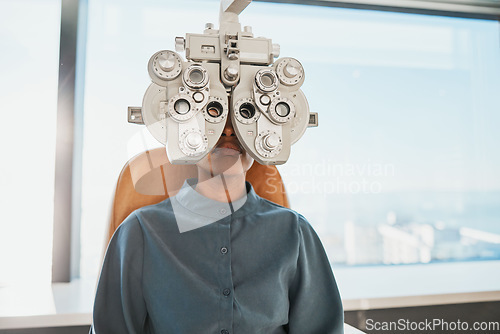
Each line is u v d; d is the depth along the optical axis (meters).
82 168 1.21
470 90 1.56
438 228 1.50
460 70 1.56
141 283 0.49
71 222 1.20
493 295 1.17
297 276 0.56
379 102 1.47
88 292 1.12
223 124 0.42
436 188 1.50
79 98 1.20
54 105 1.21
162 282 0.48
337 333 0.55
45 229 1.19
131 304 0.48
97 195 1.23
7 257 1.17
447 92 1.54
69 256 1.21
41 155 1.20
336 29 1.47
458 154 1.53
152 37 1.28
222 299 0.48
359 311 1.14
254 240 0.53
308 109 0.46
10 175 1.18
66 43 1.19
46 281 1.20
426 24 1.54
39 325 0.96
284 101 0.42
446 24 1.56
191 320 0.47
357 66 1.47
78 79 1.21
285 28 1.44
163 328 0.48
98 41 1.24
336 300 0.57
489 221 1.54
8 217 1.17
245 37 0.46
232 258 0.51
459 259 1.51
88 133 1.20
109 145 1.18
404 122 1.49
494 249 1.53
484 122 1.55
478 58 1.57
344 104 1.44
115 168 1.13
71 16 1.19
